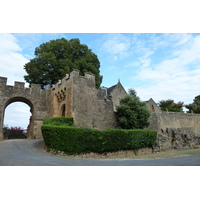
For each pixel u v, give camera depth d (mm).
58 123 14531
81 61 24547
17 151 11570
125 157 13945
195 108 45750
